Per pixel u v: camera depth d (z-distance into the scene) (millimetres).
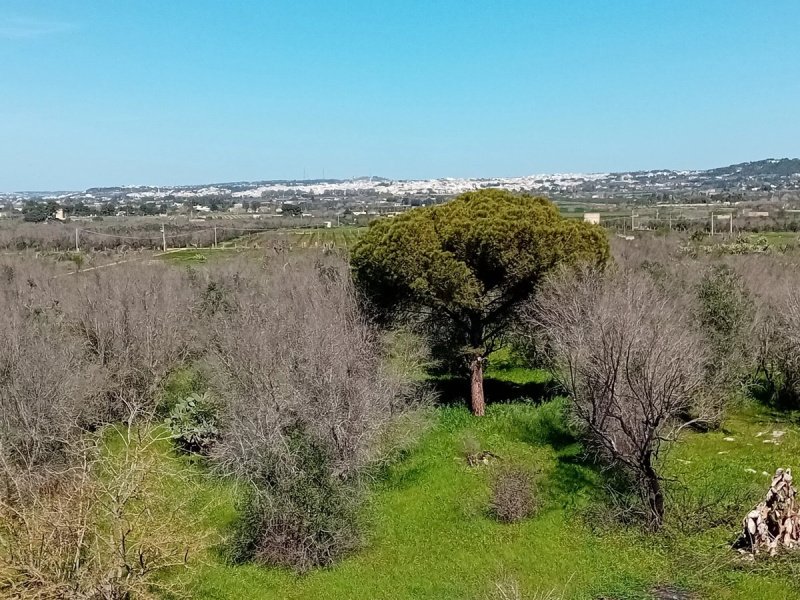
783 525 13445
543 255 21734
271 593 13711
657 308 18375
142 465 13125
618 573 13414
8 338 20766
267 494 14773
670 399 15117
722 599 12117
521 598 12383
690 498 15906
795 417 21594
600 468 18141
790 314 22594
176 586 13570
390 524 16438
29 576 10812
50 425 18391
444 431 22406
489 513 16500
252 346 21188
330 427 16484
